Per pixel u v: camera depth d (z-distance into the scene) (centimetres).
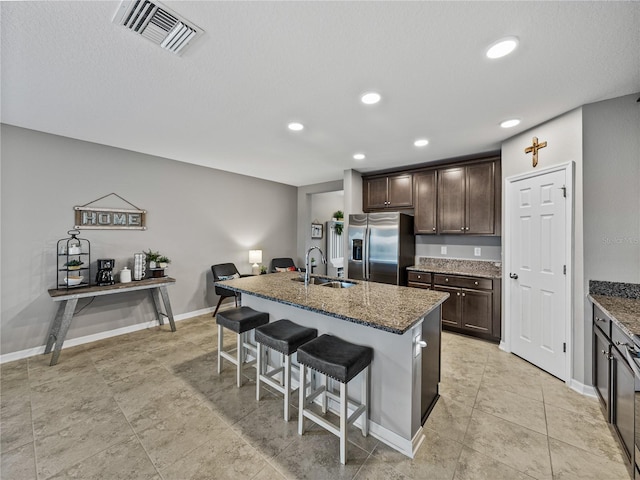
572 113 234
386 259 401
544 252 262
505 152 309
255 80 194
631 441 149
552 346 255
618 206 215
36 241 296
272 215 559
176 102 226
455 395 226
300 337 203
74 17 137
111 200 348
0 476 149
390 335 175
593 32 145
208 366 275
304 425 185
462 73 184
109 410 205
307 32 147
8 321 282
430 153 360
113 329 354
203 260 448
